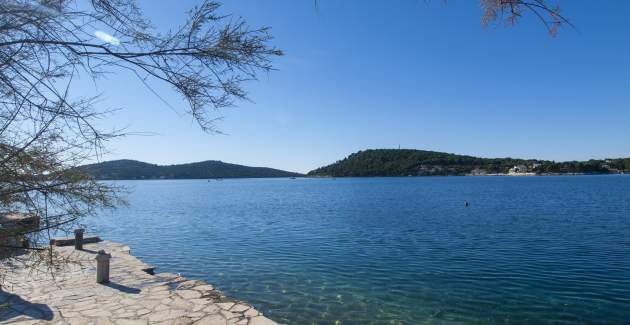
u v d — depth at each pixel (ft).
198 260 62.13
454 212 141.08
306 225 107.96
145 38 9.45
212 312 29.81
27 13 7.91
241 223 115.55
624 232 83.97
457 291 43.68
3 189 8.73
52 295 34.04
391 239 80.53
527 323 34.45
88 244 65.26
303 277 50.65
